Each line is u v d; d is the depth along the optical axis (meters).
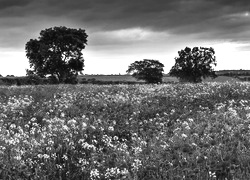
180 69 112.06
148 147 11.66
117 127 14.80
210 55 110.50
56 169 9.30
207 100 20.52
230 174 9.18
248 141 11.59
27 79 62.03
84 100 22.03
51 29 90.88
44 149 10.80
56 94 25.25
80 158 10.00
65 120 15.77
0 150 10.05
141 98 22.92
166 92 26.36
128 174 9.15
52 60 85.62
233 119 14.67
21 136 12.09
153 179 8.99
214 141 11.89
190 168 9.63
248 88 25.67
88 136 12.95
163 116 16.98
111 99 22.31
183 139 12.31
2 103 20.73
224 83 32.09
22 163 9.29
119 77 131.25
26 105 19.56
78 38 89.94
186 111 17.64
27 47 89.50
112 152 11.21
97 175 9.01
